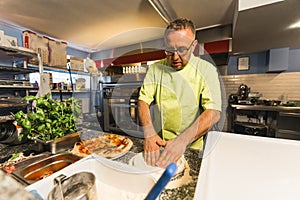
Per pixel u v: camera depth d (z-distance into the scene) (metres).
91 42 2.70
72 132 0.82
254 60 2.96
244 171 0.51
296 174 0.49
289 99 2.70
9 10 1.67
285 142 0.69
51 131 0.76
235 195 0.41
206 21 1.98
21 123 0.70
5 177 0.19
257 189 0.43
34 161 0.67
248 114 2.51
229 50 2.10
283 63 2.58
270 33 1.87
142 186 0.47
